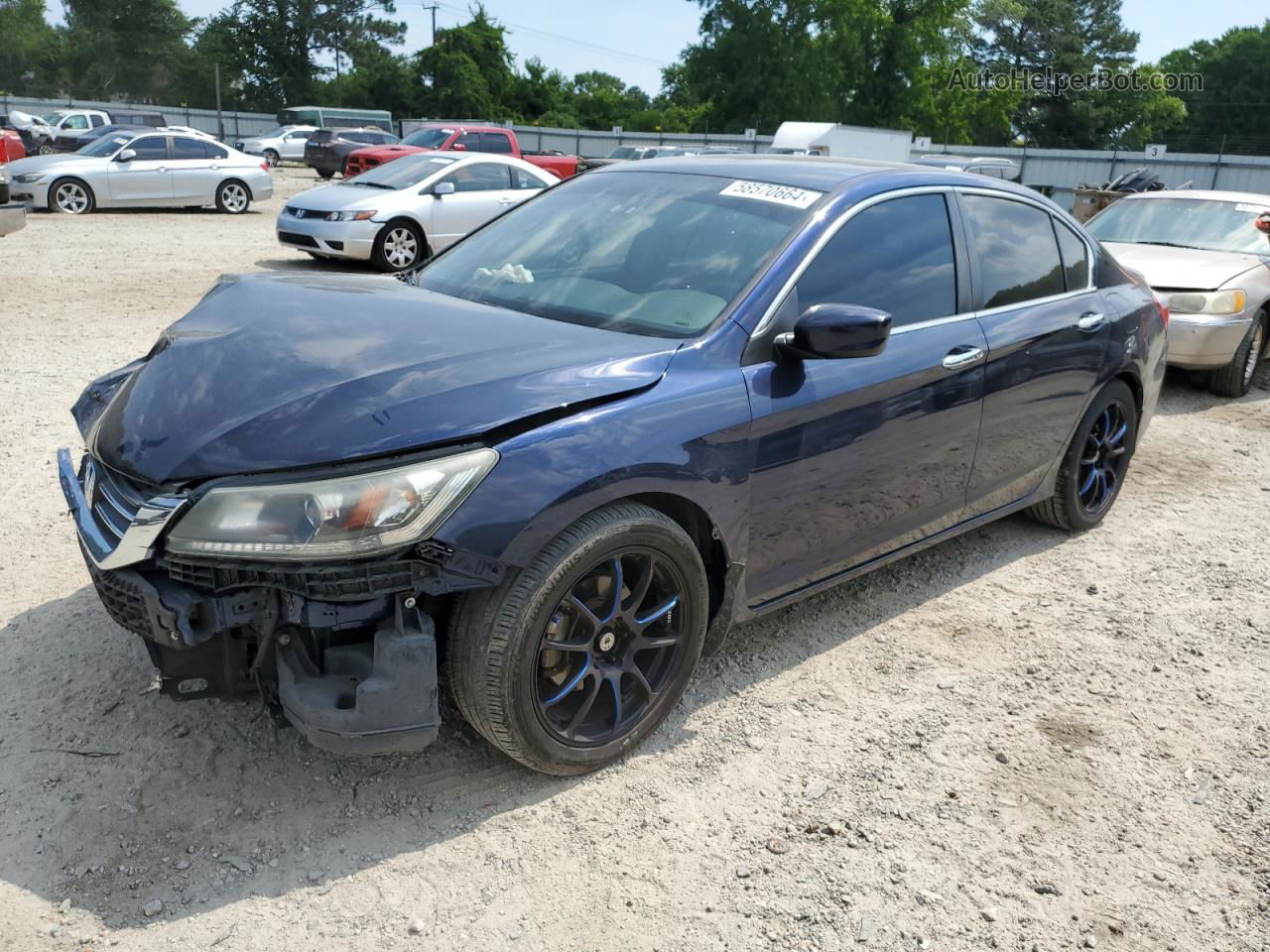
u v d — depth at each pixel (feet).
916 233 12.42
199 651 8.58
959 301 12.77
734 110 192.75
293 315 10.18
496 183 44.75
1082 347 14.62
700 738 10.64
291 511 7.91
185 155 59.52
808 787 9.97
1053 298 14.40
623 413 9.23
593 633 9.37
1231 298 25.54
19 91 291.17
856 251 11.59
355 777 9.65
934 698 11.69
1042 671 12.43
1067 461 15.53
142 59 292.61
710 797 9.74
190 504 8.02
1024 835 9.52
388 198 41.42
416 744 8.64
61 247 43.19
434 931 8.01
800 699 11.49
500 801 9.48
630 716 10.05
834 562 11.90
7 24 288.30
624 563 9.61
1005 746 10.87
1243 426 24.57
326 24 277.44
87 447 9.43
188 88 286.05
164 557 8.09
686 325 10.40
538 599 8.73
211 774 9.56
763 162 13.19
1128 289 16.30
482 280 11.98
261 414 8.45
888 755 10.57
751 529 10.55
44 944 7.61
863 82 189.98
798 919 8.36
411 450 8.29
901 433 11.85
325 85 279.49
